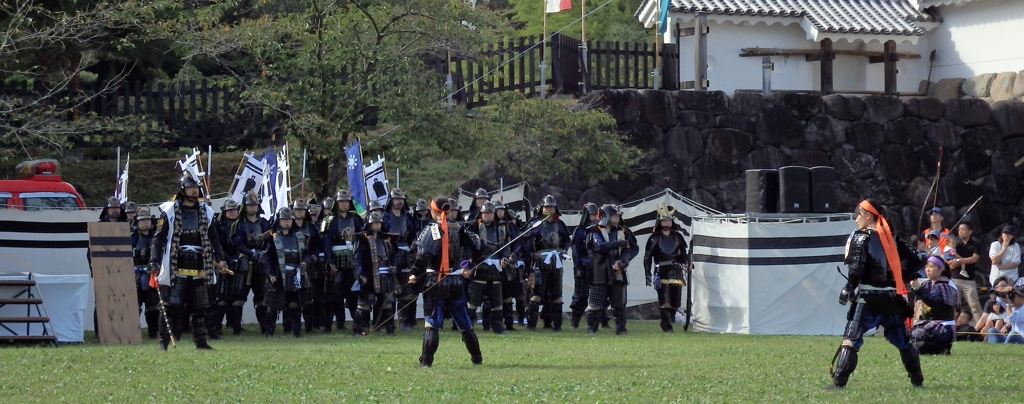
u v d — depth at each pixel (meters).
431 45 65.31
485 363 34.12
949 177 79.50
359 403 24.98
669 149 72.81
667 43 80.00
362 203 55.22
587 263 52.62
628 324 60.34
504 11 76.00
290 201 52.62
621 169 67.62
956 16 87.12
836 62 86.44
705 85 76.94
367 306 49.22
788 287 52.19
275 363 33.12
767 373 31.44
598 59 75.56
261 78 64.50
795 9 83.19
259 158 56.91
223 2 67.31
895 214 78.12
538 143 66.44
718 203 73.69
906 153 78.69
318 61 62.62
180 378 29.34
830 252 52.38
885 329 28.03
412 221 51.19
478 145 63.94
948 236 54.03
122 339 42.56
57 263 51.97
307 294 49.09
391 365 33.12
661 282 54.22
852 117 77.62
